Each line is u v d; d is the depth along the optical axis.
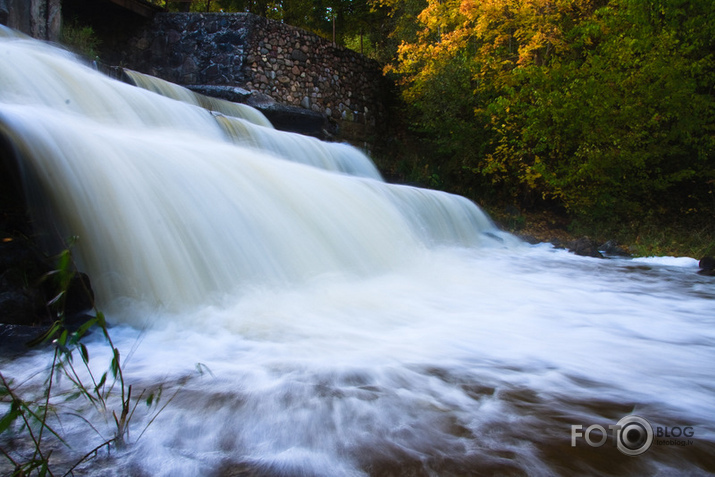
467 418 2.47
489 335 4.05
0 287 3.32
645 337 4.18
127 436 2.17
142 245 4.46
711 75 13.26
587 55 13.20
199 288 4.59
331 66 15.44
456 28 15.05
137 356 3.22
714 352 3.78
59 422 2.27
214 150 6.82
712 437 2.34
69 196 4.27
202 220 5.03
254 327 3.97
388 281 6.09
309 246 5.88
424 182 14.37
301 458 2.06
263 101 12.96
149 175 5.02
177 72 13.76
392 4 19.84
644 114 12.70
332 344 3.63
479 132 14.53
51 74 7.09
